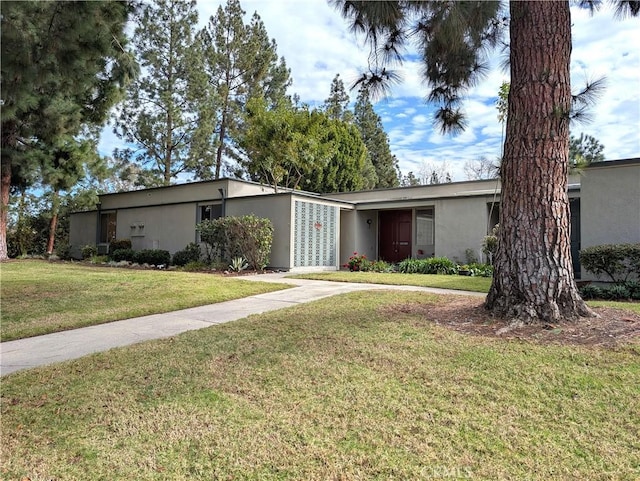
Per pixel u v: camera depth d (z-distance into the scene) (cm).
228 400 288
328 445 226
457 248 1278
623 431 230
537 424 241
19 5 481
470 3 429
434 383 301
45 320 582
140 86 2264
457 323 458
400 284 909
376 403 273
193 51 2316
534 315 432
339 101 3138
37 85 579
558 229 443
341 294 724
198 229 1338
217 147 2514
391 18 464
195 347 418
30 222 2031
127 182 2550
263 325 500
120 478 203
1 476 208
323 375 325
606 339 373
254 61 2597
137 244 1744
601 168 779
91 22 536
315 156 1859
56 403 295
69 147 1530
